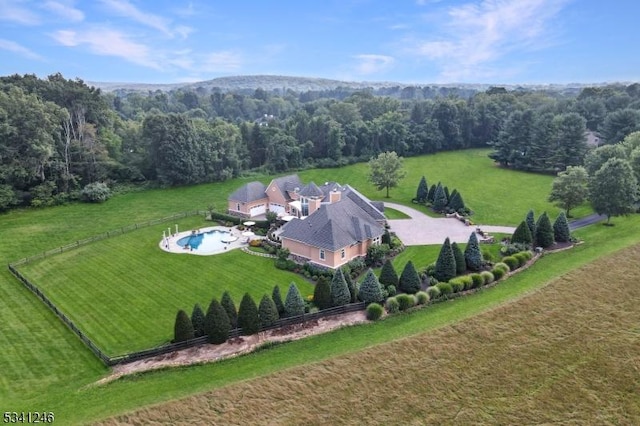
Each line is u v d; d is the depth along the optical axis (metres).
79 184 85.00
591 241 56.28
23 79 89.56
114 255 55.41
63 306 41.94
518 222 68.38
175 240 61.09
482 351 33.50
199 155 97.06
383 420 27.39
